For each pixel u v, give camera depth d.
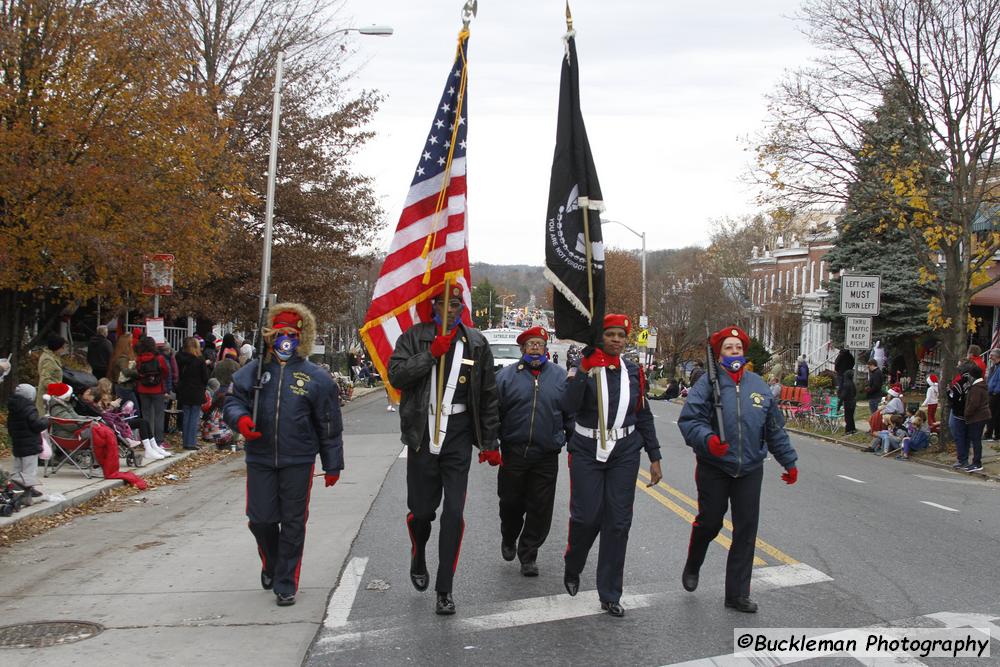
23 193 15.17
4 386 17.66
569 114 6.62
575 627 6.21
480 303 121.62
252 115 27.19
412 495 6.58
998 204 20.41
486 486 12.85
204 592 7.16
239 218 26.80
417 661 5.53
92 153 16.02
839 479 14.76
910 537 9.67
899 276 34.81
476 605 6.76
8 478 10.24
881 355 35.16
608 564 6.49
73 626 6.26
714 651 5.72
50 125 15.65
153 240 16.94
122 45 16.56
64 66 15.83
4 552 8.70
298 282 27.64
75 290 16.55
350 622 6.32
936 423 20.23
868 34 19.08
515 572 7.81
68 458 12.50
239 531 9.71
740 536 6.56
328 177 28.77
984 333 33.53
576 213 6.58
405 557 8.35
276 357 6.75
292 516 6.76
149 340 15.29
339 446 6.90
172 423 17.92
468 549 8.73
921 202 18.73
